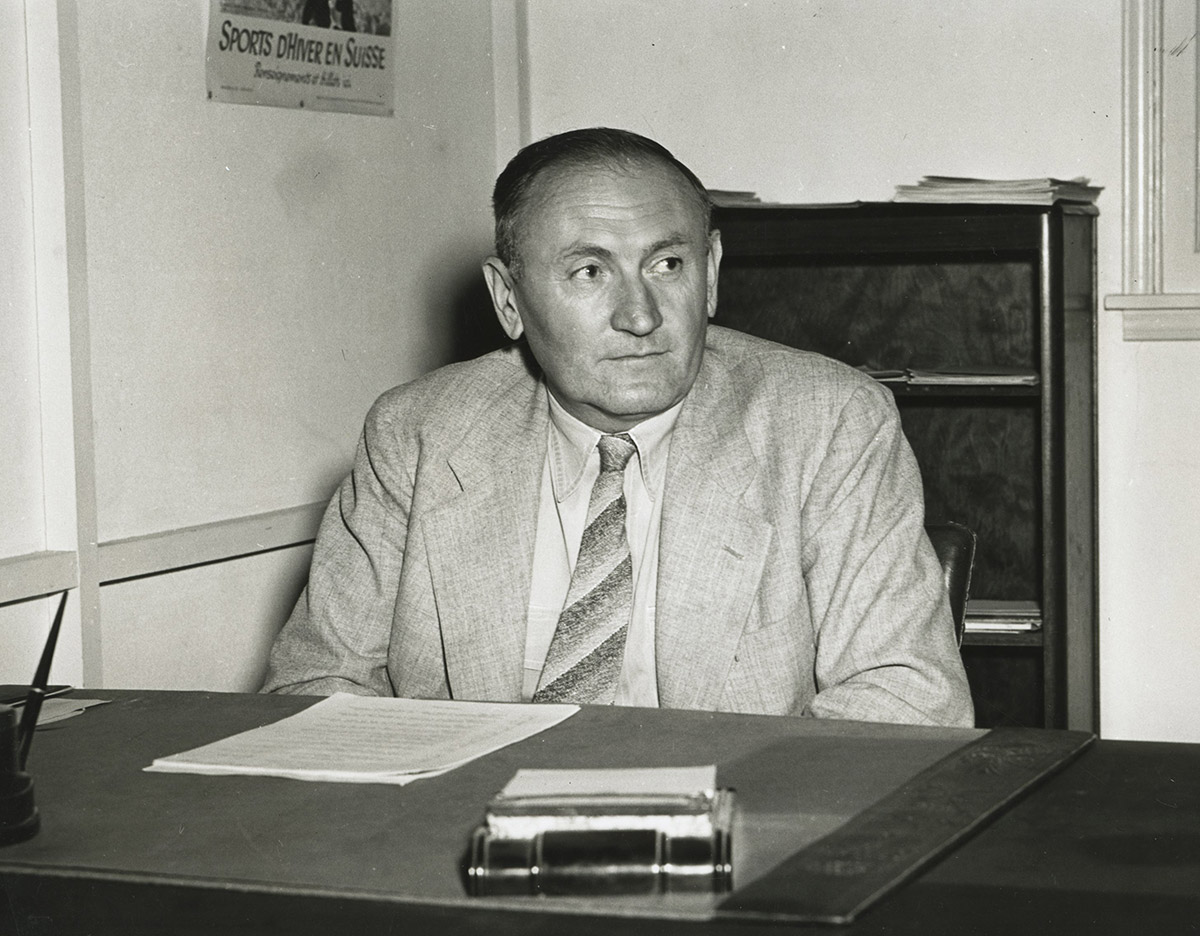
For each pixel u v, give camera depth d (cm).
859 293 317
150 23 229
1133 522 314
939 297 313
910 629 163
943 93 319
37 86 208
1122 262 310
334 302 279
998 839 100
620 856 88
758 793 105
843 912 80
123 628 228
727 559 167
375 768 114
